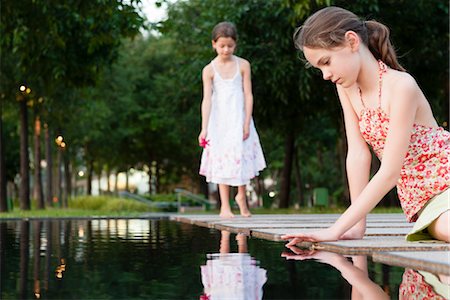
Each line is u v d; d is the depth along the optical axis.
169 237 2.82
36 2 9.08
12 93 13.23
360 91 2.37
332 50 2.21
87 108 15.56
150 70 24.14
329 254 1.89
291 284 1.24
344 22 2.21
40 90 13.21
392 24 10.51
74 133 19.14
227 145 5.07
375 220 4.22
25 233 3.32
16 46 10.30
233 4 11.04
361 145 2.50
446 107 12.17
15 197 31.05
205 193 26.09
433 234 2.23
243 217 5.05
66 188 21.38
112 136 22.50
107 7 8.92
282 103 12.39
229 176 5.04
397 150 2.23
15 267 1.57
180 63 17.20
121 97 21.30
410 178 2.33
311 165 25.91
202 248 2.15
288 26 10.62
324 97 11.91
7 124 21.25
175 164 28.27
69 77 11.67
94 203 15.40
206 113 5.14
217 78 5.11
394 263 1.63
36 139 16.14
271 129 14.03
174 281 1.29
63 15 10.36
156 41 24.69
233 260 1.71
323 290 1.16
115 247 2.21
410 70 11.37
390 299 1.08
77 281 1.31
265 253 1.94
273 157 23.64
